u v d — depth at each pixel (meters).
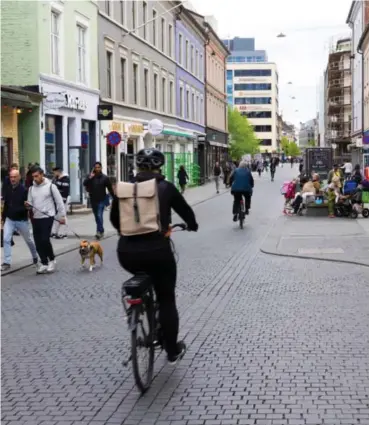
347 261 13.32
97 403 5.48
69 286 10.98
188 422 5.02
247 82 172.88
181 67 50.25
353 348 6.95
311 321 8.23
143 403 5.46
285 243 16.25
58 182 19.31
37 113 23.77
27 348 7.23
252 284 10.95
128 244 5.84
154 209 5.77
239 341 7.32
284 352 6.84
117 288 10.71
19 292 10.52
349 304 9.23
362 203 22.98
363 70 64.69
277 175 77.69
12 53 23.86
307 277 11.57
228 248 15.71
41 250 12.28
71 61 27.05
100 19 30.73
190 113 54.66
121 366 6.50
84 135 28.66
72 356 6.89
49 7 24.72
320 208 23.67
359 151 66.56
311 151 44.31
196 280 11.35
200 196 38.56
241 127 103.31
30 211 12.38
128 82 35.44
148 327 5.89
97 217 18.06
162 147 43.88
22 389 5.88
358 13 71.50
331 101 101.50
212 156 67.00
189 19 52.50
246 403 5.38
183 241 17.17
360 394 5.53
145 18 39.41
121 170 33.44
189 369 6.33
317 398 5.45
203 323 8.21
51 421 5.11
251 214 25.59
